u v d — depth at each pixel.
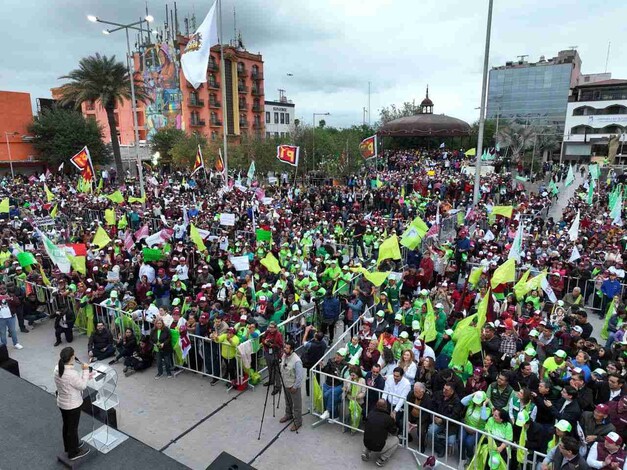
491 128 74.19
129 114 73.50
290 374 8.48
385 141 72.25
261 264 14.80
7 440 7.02
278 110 88.12
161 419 9.03
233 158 45.06
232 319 11.34
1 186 36.19
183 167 53.53
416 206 26.38
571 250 15.95
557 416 7.32
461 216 22.86
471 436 7.53
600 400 7.95
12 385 8.56
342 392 8.76
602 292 13.81
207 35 21.59
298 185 40.34
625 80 72.19
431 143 74.69
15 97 50.41
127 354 11.21
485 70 19.09
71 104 61.12
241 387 10.12
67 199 29.98
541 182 44.44
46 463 6.54
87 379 6.49
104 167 54.91
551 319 10.79
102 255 16.73
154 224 23.80
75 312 13.07
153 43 68.31
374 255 18.62
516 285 11.83
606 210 24.45
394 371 8.38
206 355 10.55
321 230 20.08
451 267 14.94
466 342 8.68
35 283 14.13
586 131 72.75
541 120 88.94
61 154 49.28
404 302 11.37
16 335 12.09
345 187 33.03
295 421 8.63
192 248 17.95
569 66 89.19
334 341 12.53
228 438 8.45
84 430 7.27
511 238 18.33
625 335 9.68
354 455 7.98
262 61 80.00
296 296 12.53
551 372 8.09
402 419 8.19
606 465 6.04
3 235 19.77
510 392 7.66
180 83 67.19
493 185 33.41
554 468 6.27
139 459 6.72
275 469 7.62
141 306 12.47
